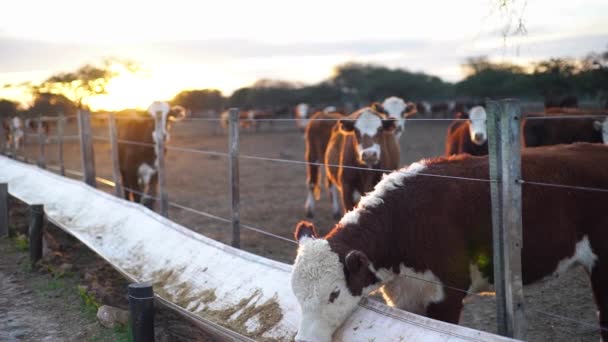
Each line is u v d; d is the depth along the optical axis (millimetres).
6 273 6805
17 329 5121
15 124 19406
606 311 4148
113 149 9172
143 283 4219
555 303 5723
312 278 3566
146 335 4160
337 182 8844
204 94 67125
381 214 4051
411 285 4152
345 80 80188
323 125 10133
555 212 4023
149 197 8969
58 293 6051
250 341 3775
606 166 4168
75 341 4859
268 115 45531
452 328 3035
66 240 8141
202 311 4418
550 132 9289
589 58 19875
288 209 11070
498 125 3285
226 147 27359
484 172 4078
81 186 8258
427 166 4238
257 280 4312
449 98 75250
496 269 3414
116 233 6449
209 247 5051
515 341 2766
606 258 4062
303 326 3547
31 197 9133
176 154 24891
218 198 12492
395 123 7766
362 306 3662
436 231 3973
